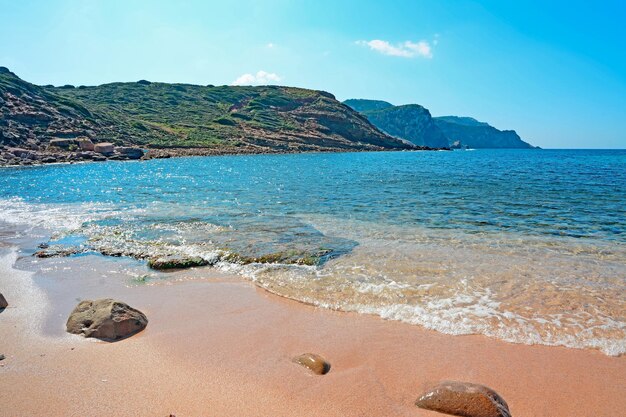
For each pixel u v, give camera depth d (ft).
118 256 39.78
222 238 45.47
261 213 62.44
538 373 19.16
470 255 38.75
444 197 80.12
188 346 21.62
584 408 16.56
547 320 24.90
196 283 32.35
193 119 368.07
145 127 305.32
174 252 39.68
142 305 27.81
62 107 268.82
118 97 386.32
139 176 132.26
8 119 225.76
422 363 19.94
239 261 37.35
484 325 24.22
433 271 34.04
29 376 18.37
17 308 26.84
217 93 465.47
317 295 29.19
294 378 18.43
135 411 15.78
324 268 35.24
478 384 17.54
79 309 24.70
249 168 169.89
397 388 17.81
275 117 422.00
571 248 41.32
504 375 18.95
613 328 23.85
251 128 374.22
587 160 269.23
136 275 34.30
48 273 34.78
